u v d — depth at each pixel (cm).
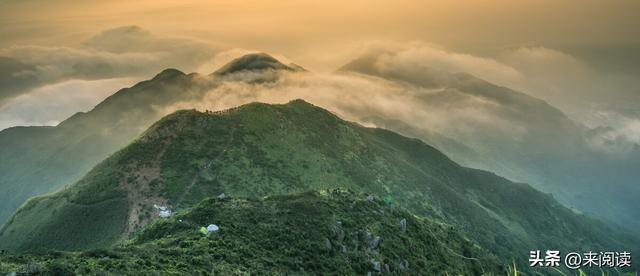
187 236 10838
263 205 13012
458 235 17175
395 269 12000
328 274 10556
